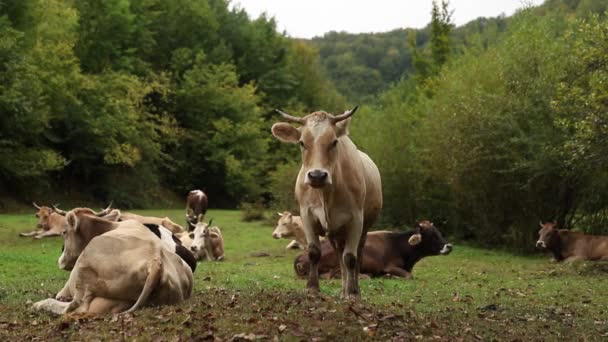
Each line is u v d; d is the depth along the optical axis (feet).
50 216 83.56
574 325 32.14
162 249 28.78
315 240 34.78
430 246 55.67
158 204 157.79
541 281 53.93
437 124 86.74
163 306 27.73
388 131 102.63
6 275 49.19
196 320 25.80
